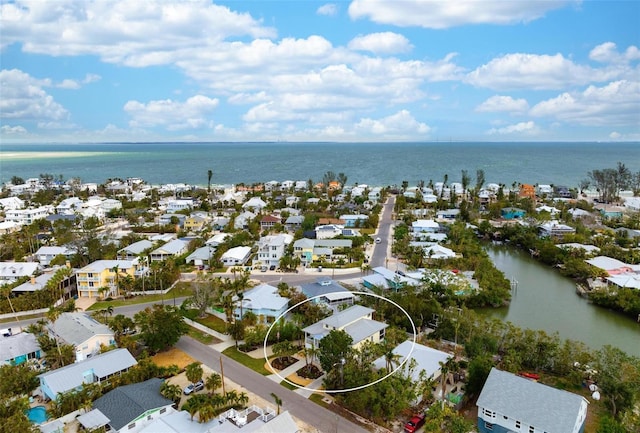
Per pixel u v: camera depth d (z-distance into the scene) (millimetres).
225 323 79500
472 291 91062
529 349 63125
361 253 119750
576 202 198000
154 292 97188
